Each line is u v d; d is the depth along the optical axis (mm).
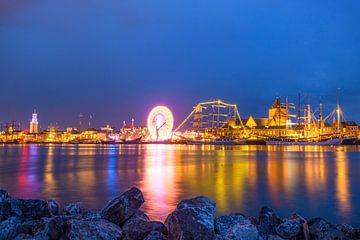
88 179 39062
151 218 17266
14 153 125562
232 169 54656
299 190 29688
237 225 9648
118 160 82000
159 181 36969
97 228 9648
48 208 12375
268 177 41594
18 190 29422
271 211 12555
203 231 8633
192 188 30672
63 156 102688
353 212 20297
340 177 41938
